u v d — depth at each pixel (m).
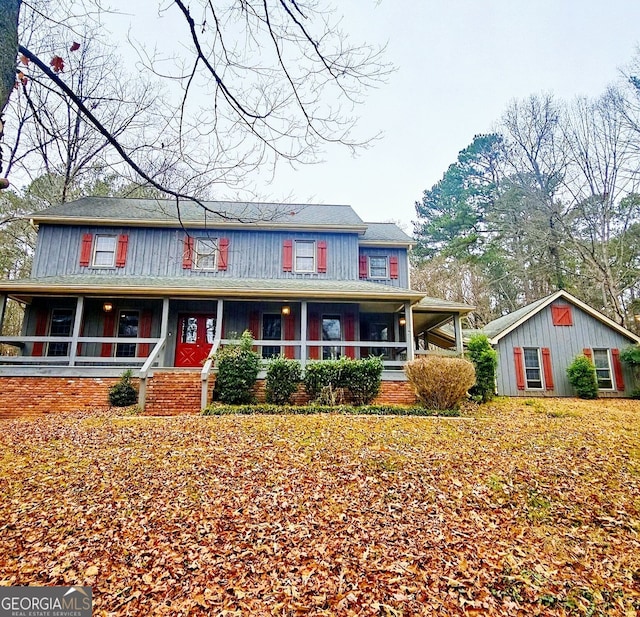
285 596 3.21
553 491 5.19
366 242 16.64
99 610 3.01
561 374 16.03
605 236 23.34
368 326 15.61
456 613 3.08
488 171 34.44
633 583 3.52
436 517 4.53
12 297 13.12
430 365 10.61
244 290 12.30
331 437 7.08
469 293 28.48
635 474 5.77
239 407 9.77
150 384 10.82
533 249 27.56
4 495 4.71
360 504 4.75
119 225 15.09
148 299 13.77
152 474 5.36
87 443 6.67
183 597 3.17
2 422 8.81
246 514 4.43
